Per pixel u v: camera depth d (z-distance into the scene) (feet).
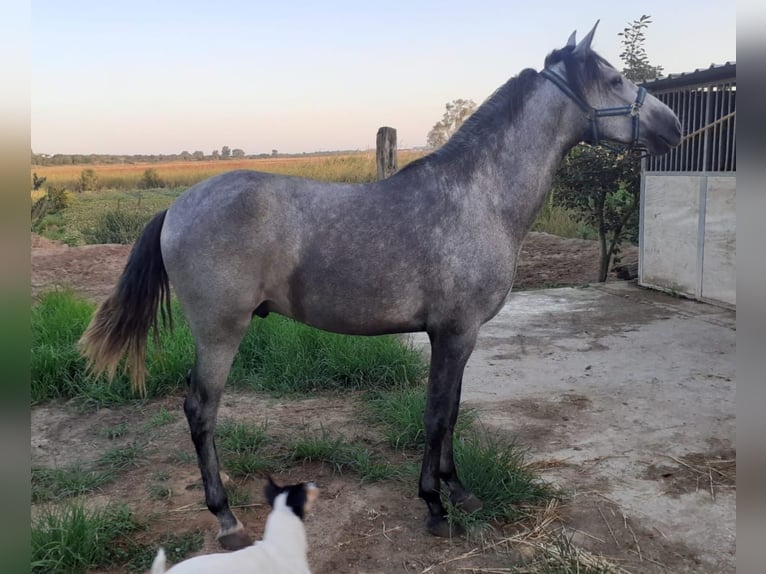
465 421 12.43
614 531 8.91
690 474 10.48
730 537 8.71
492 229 8.70
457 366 8.75
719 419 12.71
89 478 10.70
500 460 10.17
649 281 25.70
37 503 9.99
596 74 9.24
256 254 8.27
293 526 6.75
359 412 13.73
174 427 13.14
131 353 8.95
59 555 8.14
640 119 9.37
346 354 15.57
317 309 8.61
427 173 8.79
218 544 8.80
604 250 29.27
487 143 8.91
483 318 8.80
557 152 9.32
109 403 14.38
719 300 22.11
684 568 8.07
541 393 14.49
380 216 8.45
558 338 19.04
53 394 14.80
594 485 10.19
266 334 16.87
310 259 8.38
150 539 8.95
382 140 20.31
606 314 21.81
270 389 15.24
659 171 24.58
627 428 12.41
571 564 7.98
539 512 9.41
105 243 38.65
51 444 12.42
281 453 11.72
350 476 10.82
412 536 8.95
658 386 14.66
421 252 8.39
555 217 43.27
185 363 15.23
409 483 10.46
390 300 8.46
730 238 21.42
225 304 8.30
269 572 6.19
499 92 9.27
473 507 9.27
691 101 22.76
